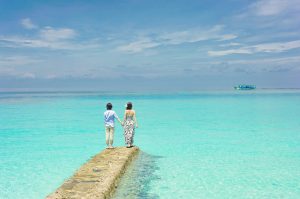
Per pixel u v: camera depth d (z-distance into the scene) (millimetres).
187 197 8516
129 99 71188
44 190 9250
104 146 16109
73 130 22203
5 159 13109
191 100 63719
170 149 14859
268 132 20547
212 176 10391
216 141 17188
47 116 32125
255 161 12484
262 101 58125
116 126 25281
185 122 26266
